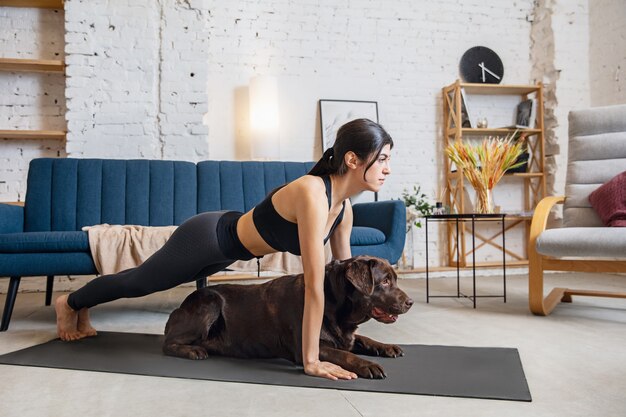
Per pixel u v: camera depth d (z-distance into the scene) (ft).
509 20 17.93
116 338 7.59
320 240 5.48
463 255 16.11
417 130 17.08
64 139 14.61
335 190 5.81
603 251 8.27
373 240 10.15
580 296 11.43
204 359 6.23
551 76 17.48
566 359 6.23
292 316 5.86
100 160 11.62
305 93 16.24
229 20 15.85
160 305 11.05
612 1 16.47
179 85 14.39
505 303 10.63
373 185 5.68
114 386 5.28
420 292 12.43
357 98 16.62
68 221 11.07
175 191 11.83
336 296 5.81
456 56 17.46
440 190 17.21
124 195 11.50
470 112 17.48
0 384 5.40
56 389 5.21
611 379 5.41
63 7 14.52
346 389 5.03
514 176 17.40
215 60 15.74
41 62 13.76
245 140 15.83
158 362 6.11
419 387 5.05
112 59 14.05
